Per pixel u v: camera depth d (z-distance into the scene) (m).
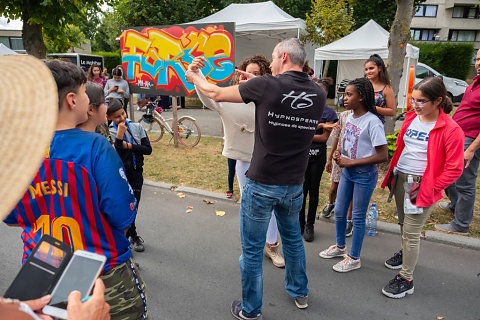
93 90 1.74
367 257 3.36
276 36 14.65
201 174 5.76
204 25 5.95
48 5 6.34
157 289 2.86
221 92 2.05
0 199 0.67
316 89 2.14
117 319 1.54
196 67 2.27
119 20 17.38
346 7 15.97
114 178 1.40
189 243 3.62
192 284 2.94
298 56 2.10
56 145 1.33
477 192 4.98
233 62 5.82
